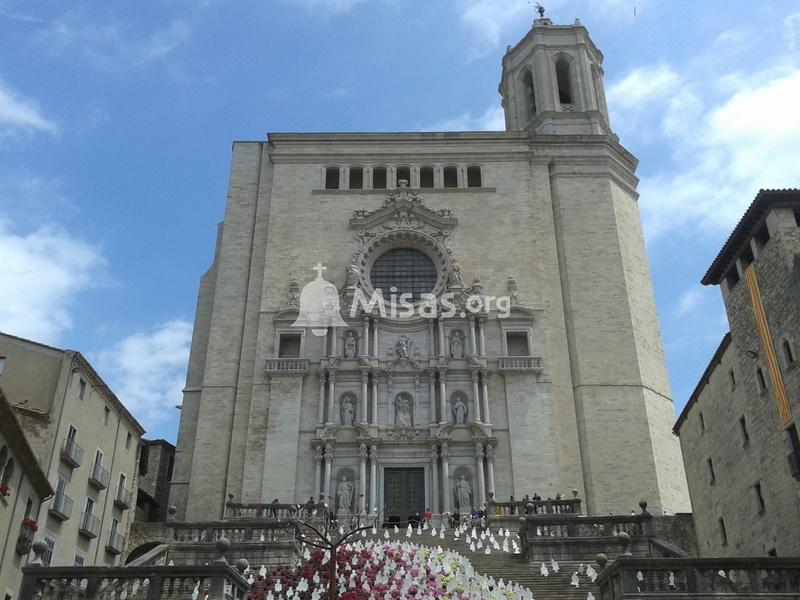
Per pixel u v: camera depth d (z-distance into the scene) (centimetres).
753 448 3403
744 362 3456
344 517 4556
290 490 4709
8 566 3064
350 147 5984
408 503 4719
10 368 3716
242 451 4922
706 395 4025
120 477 4441
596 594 2405
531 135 5991
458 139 5975
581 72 6500
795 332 3006
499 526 3688
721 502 3850
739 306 3500
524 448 4812
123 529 4462
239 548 3034
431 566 2522
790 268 3025
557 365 5212
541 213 5778
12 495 3078
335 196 5766
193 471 4888
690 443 4372
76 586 2147
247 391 5109
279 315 5259
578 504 3797
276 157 5916
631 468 4875
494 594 2262
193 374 5431
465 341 5166
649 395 5150
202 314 5700
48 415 3581
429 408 4950
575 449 4934
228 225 5747
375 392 4950
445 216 5628
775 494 3191
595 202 5812
